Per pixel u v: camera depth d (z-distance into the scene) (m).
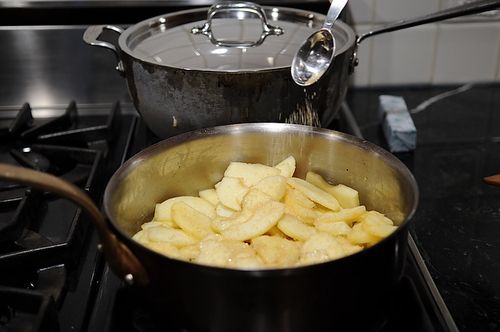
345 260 0.46
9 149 0.84
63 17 0.93
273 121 0.71
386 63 1.03
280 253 0.54
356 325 0.51
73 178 0.76
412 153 0.85
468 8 0.68
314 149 0.67
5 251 0.64
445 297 0.59
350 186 0.67
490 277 0.61
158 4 0.93
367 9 0.98
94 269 0.61
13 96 0.97
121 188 0.58
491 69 1.03
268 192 0.62
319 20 0.81
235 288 0.46
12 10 0.92
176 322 0.50
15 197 0.71
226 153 0.68
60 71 0.96
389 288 0.52
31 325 0.55
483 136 0.89
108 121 0.85
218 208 0.65
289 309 0.47
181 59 0.75
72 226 0.63
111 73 0.96
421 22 0.72
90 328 0.55
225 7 0.75
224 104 0.69
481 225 0.69
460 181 0.78
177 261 0.46
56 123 0.88
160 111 0.72
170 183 0.66
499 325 0.55
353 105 0.99
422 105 0.99
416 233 0.68
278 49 0.76
